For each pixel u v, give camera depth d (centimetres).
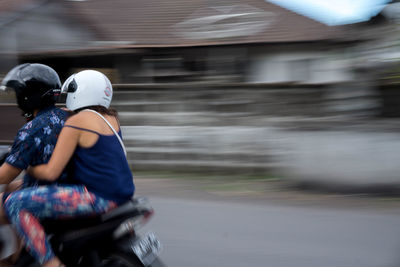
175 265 407
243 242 462
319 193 668
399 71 764
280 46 1041
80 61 1130
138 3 1328
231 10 1194
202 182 764
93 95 293
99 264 288
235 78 1034
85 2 1302
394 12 786
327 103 799
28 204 274
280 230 498
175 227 511
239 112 834
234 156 826
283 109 813
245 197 652
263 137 804
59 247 287
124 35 1164
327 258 421
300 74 1030
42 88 293
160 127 871
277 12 1181
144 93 880
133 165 884
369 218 539
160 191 696
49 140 286
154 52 1039
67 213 275
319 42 993
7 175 280
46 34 1183
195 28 1130
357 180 656
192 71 1040
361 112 782
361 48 822
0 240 302
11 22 1171
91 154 281
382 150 667
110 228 282
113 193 282
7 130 982
